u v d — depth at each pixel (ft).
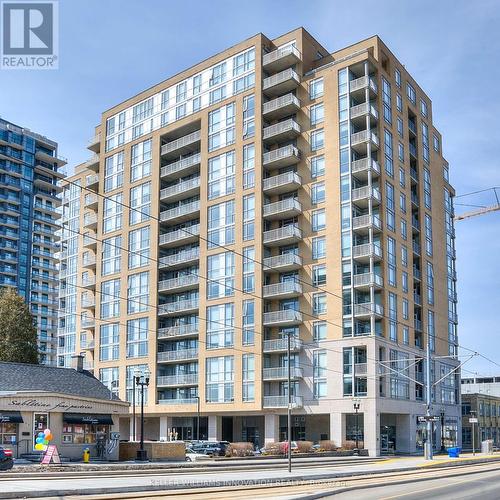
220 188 244.01
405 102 254.47
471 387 448.65
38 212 412.77
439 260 271.69
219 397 228.84
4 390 146.30
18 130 409.49
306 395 216.54
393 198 232.53
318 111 232.94
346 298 214.07
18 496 61.87
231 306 232.12
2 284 384.88
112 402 159.84
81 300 304.30
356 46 239.30
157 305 254.27
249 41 246.06
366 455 195.21
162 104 271.49
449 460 167.22
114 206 280.72
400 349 224.53
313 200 227.81
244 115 242.17
